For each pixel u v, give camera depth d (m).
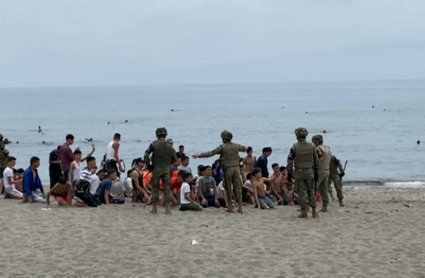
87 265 9.00
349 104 124.56
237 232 11.40
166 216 12.80
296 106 119.69
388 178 29.62
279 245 10.43
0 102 166.62
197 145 49.12
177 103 145.88
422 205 16.03
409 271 8.92
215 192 14.50
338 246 10.43
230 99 179.25
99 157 39.59
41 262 9.11
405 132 58.25
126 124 72.50
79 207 13.73
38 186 14.62
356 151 43.22
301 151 12.80
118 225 11.73
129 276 8.51
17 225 11.53
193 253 9.79
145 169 15.21
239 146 13.59
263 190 14.68
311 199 12.96
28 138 54.47
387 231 11.75
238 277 8.54
